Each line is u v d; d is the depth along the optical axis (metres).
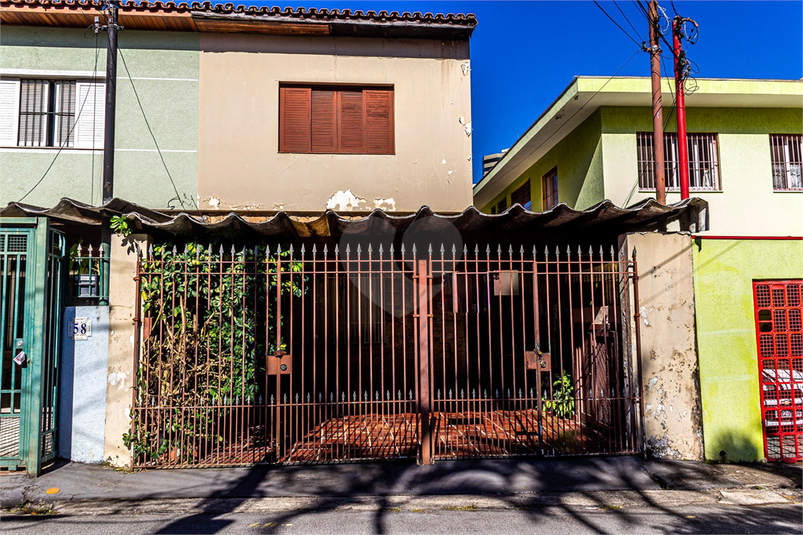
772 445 5.73
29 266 5.11
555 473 5.17
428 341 5.54
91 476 5.00
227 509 4.41
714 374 5.68
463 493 4.75
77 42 8.52
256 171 8.54
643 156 10.22
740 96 9.97
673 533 3.96
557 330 7.80
